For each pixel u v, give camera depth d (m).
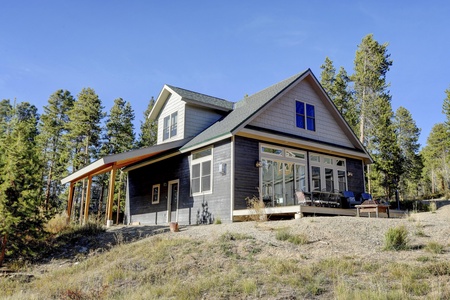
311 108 18.45
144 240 10.91
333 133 19.11
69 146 33.69
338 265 6.96
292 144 16.81
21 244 11.50
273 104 16.81
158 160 19.56
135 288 7.10
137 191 21.39
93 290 7.10
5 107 47.75
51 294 7.61
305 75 18.12
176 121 19.72
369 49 34.31
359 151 19.66
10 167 11.44
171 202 18.19
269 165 15.84
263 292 6.07
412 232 9.48
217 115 20.33
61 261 10.84
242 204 14.50
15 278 9.29
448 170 46.09
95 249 11.30
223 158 15.20
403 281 5.96
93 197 39.28
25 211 11.44
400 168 29.70
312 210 13.50
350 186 19.12
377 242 8.77
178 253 8.79
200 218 15.82
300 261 7.54
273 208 13.59
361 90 34.72
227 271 7.35
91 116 33.75
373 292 5.51
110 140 37.09
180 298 6.11
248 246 8.84
